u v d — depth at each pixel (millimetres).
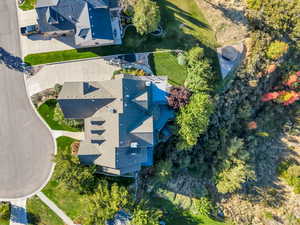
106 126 48938
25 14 53562
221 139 61125
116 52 54312
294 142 72562
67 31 51250
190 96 52344
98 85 49875
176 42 55625
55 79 53969
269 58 60688
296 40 63750
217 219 63031
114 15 53156
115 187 49156
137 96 49875
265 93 67375
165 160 56438
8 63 53594
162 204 60062
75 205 53875
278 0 58094
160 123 53281
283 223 65625
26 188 53938
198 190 61906
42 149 53906
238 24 57781
